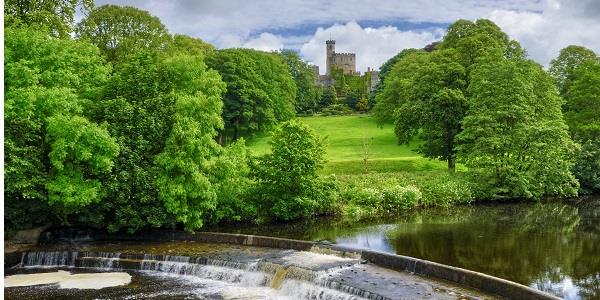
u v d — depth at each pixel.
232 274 25.12
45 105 28.00
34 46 29.59
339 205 39.91
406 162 59.69
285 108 88.50
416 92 57.31
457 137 49.47
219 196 35.12
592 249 26.80
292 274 23.61
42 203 30.31
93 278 25.70
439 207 42.88
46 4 43.91
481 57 52.88
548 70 77.12
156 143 32.50
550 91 51.00
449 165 55.69
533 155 46.91
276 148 37.22
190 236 31.69
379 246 28.03
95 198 29.27
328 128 95.19
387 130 90.56
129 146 31.55
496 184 47.00
